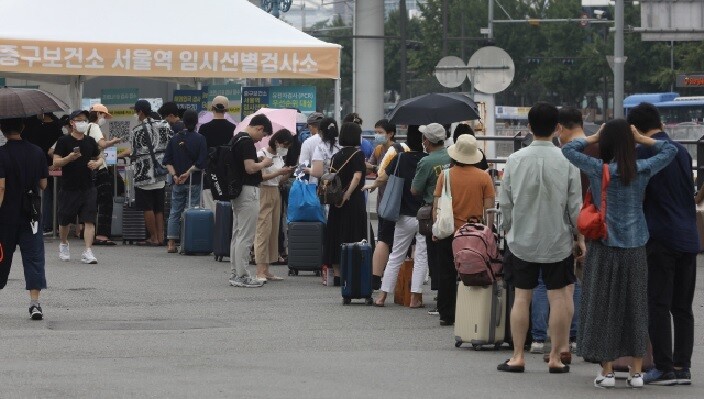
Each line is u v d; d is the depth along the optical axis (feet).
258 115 109.70
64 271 121.39
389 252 101.24
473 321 77.87
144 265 128.16
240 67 145.79
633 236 64.03
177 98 177.17
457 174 86.58
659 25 260.42
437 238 87.25
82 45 143.84
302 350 77.05
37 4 147.74
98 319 90.38
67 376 65.62
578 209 68.64
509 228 69.87
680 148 66.64
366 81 294.46
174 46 144.87
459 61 182.19
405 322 90.63
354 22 296.30
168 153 140.56
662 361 66.28
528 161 68.90
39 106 87.15
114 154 155.94
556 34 489.67
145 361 71.56
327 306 99.04
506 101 518.37
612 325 63.93
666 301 66.28
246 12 151.02
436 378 66.74
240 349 77.00
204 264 130.11
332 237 110.42
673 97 370.53
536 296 77.20
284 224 131.85
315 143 117.60
